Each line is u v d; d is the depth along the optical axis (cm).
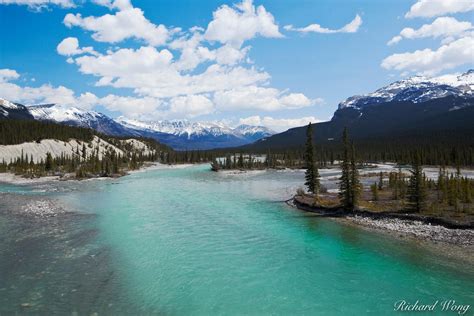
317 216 5072
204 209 5656
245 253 3344
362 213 4906
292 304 2295
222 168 17638
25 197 7106
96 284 2586
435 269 2881
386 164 17362
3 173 13900
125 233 4053
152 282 2639
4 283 2569
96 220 4734
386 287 2544
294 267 2966
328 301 2331
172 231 4166
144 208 5731
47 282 2598
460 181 6272
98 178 12288
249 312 2192
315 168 6750
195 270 2894
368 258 3181
